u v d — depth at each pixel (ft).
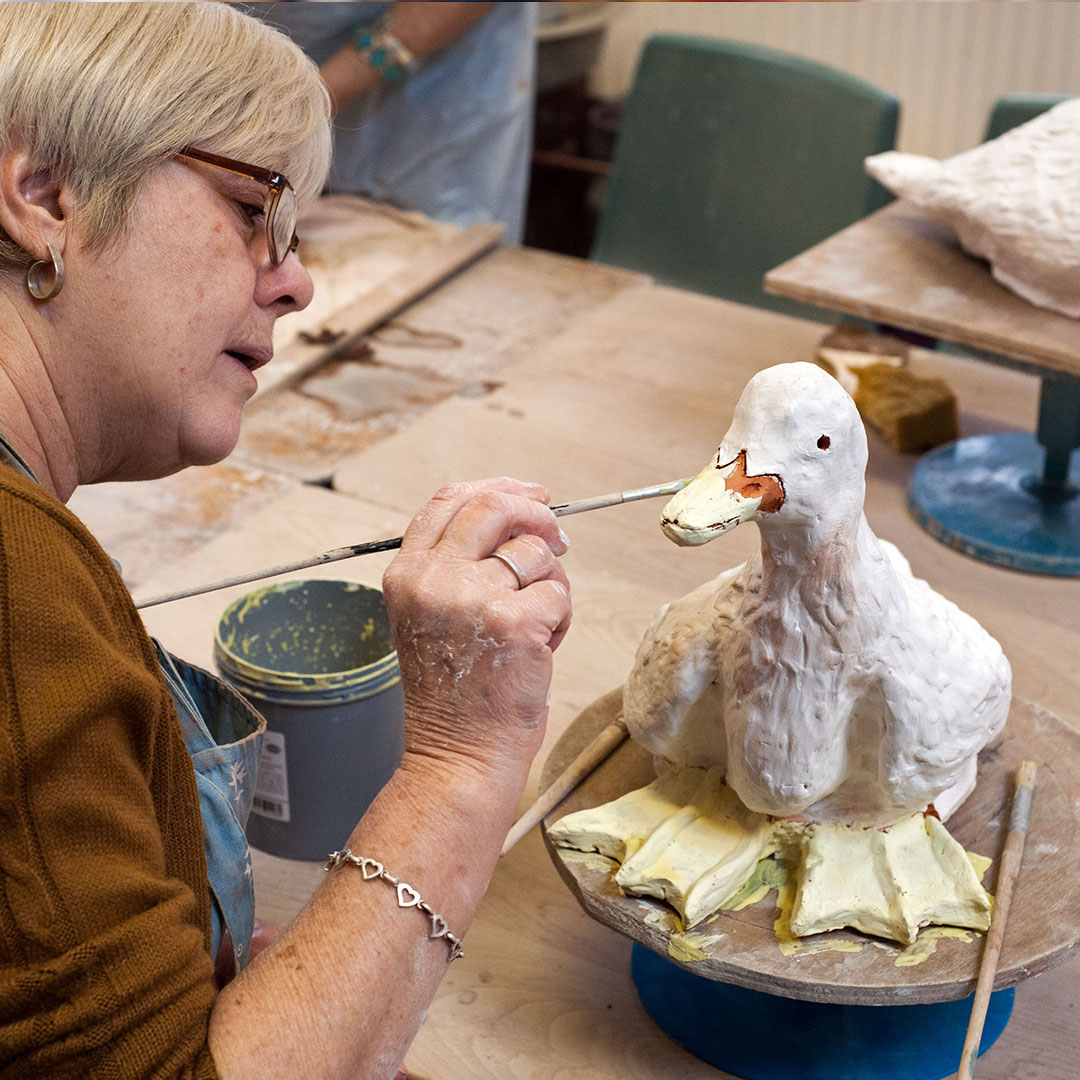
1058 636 3.92
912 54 8.93
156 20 2.05
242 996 1.96
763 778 2.50
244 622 3.36
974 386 5.37
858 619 2.35
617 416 5.12
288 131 2.25
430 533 2.29
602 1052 2.74
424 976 2.09
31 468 2.23
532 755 2.24
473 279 6.31
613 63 10.21
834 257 4.61
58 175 2.03
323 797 3.18
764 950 2.45
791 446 2.21
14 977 1.72
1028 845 2.68
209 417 2.37
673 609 2.73
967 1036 2.30
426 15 6.41
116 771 1.84
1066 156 4.25
